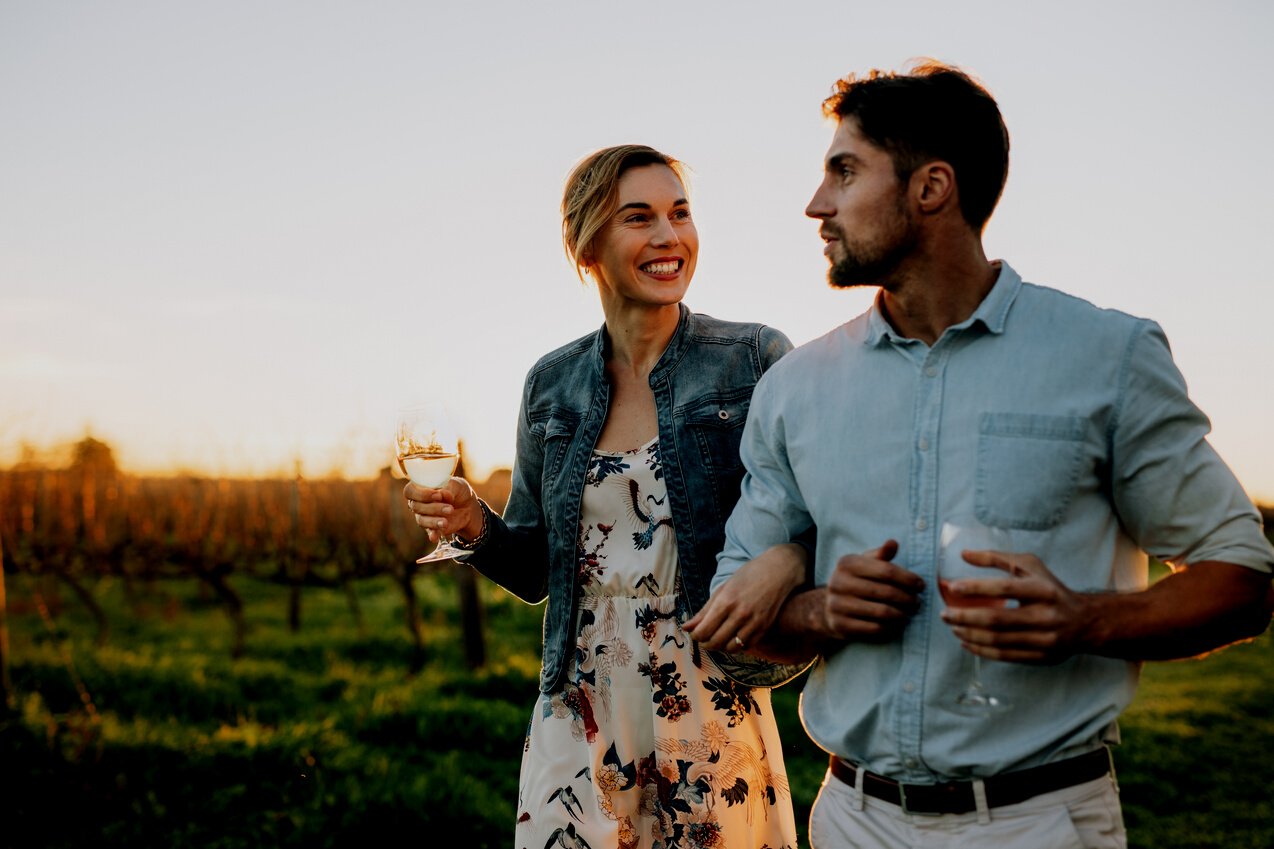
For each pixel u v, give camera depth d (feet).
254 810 14.75
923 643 5.41
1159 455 5.09
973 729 5.27
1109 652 4.80
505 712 21.84
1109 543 5.29
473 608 30.01
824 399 5.86
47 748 15.80
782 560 6.04
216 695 23.53
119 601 48.16
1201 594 4.86
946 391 5.47
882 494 5.60
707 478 7.57
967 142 5.36
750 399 7.73
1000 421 5.30
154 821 13.99
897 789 5.51
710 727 7.52
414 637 32.53
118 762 15.90
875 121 5.38
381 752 18.56
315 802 14.80
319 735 18.31
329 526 38.70
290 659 33.17
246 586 53.93
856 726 5.66
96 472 40.60
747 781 7.61
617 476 7.74
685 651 7.56
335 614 45.21
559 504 7.96
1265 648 30.83
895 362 5.67
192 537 37.35
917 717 5.40
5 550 36.76
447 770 16.69
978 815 5.25
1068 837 5.09
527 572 8.66
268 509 39.68
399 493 36.27
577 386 8.25
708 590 7.45
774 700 23.62
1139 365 5.13
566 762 7.84
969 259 5.49
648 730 7.70
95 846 13.19
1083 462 5.17
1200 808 16.42
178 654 33.50
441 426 7.75
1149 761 18.93
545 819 7.87
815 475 5.85
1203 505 5.04
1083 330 5.27
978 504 5.28
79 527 38.63
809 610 5.74
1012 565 4.73
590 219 7.64
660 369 7.85
